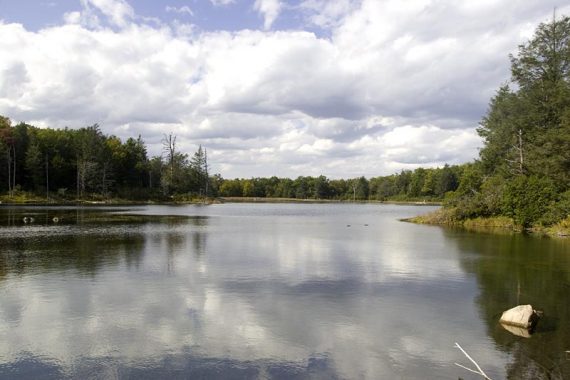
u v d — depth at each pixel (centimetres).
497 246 2714
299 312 1251
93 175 11006
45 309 1255
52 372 858
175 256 2208
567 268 1933
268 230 3825
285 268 1906
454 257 2253
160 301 1345
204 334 1066
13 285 1538
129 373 854
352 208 10688
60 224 4138
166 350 967
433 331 1102
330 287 1554
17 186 9994
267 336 1058
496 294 1469
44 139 11400
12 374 849
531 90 4506
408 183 18100
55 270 1814
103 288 1502
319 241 2958
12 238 2936
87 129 11962
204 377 839
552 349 984
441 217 4891
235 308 1282
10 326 1113
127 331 1082
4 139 10106
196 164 14412
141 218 5209
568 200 3603
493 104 5475
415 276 1756
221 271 1823
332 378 841
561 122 4009
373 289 1531
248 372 862
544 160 3919
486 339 1045
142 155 13912
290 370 873
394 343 1020
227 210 8344
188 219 5256
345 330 1105
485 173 5338
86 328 1102
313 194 19512
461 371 875
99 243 2697
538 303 1362
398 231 3841
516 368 885
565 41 4469
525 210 3828
